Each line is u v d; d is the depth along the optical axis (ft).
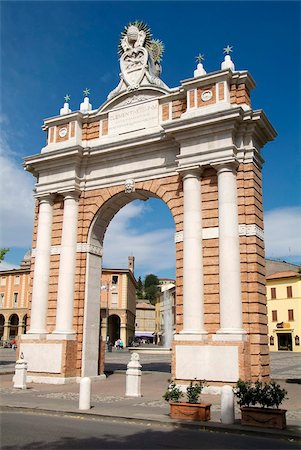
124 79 99.04
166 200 87.76
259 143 85.87
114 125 97.50
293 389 77.71
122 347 289.74
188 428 48.11
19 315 297.12
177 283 82.12
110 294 313.32
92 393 74.08
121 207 99.35
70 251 93.76
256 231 78.33
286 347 256.93
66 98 105.09
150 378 96.22
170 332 231.71
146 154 91.91
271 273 282.56
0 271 311.88
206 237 80.48
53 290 94.89
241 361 70.69
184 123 82.48
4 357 178.81
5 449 37.27
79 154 95.61
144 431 46.19
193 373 73.82
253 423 47.21
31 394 72.43
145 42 100.83
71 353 88.89
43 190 99.04
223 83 83.82
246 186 80.07
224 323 74.18
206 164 81.25
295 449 39.86
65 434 43.68
